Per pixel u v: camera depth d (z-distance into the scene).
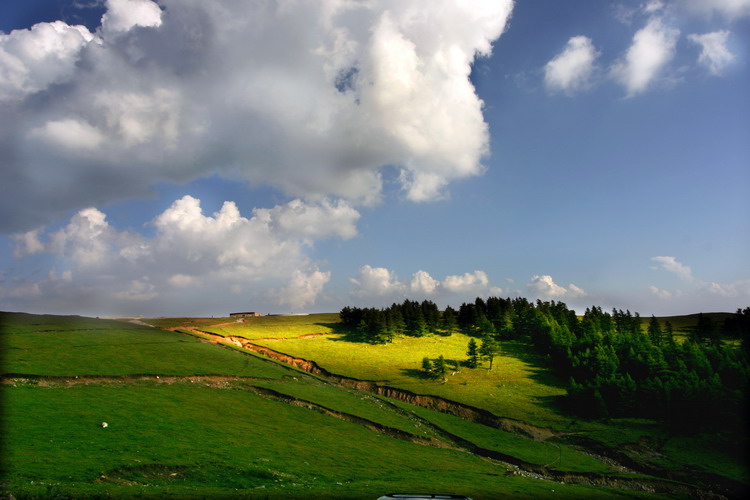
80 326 129.12
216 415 73.12
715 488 67.62
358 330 171.25
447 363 137.00
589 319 171.00
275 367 116.75
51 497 32.41
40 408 60.75
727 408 88.50
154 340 121.88
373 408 95.50
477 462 72.19
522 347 161.12
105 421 59.69
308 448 63.81
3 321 123.50
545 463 74.94
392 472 58.19
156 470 46.59
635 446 83.75
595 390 102.25
